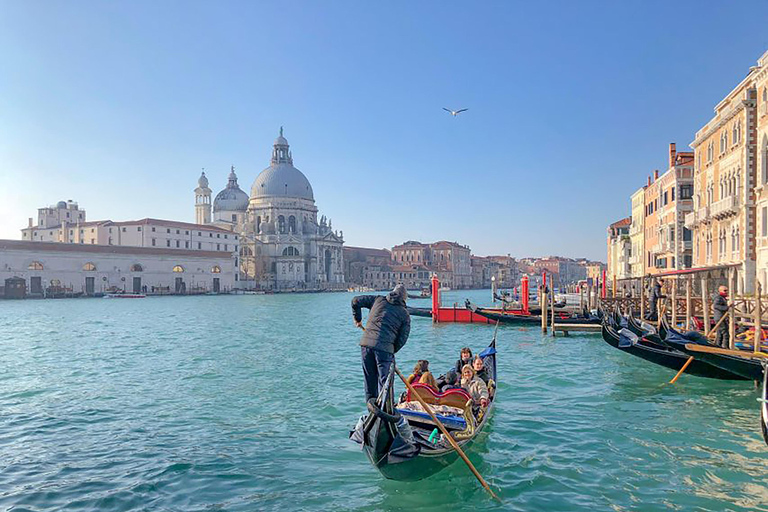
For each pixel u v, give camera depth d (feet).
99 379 64.28
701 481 32.32
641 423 44.01
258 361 78.18
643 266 196.65
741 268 103.96
